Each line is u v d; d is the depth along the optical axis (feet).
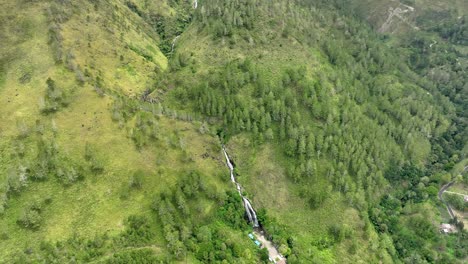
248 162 531.91
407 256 493.77
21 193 419.74
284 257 461.37
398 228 524.93
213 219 472.03
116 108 501.56
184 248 425.69
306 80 587.27
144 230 426.92
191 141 524.52
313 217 499.92
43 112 477.77
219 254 435.53
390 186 572.10
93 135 474.90
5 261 378.94
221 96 569.64
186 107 573.33
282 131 538.06
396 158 590.14
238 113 547.49
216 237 454.81
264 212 499.51
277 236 476.95
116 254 403.13
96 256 400.26
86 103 499.92
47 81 497.05
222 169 515.09
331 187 508.94
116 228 422.82
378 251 483.92
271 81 582.76
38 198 419.95
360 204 514.68
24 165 433.89
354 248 476.13
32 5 587.27
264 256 454.40
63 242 400.67
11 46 543.39
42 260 383.24
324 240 480.64
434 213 553.23
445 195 579.89
